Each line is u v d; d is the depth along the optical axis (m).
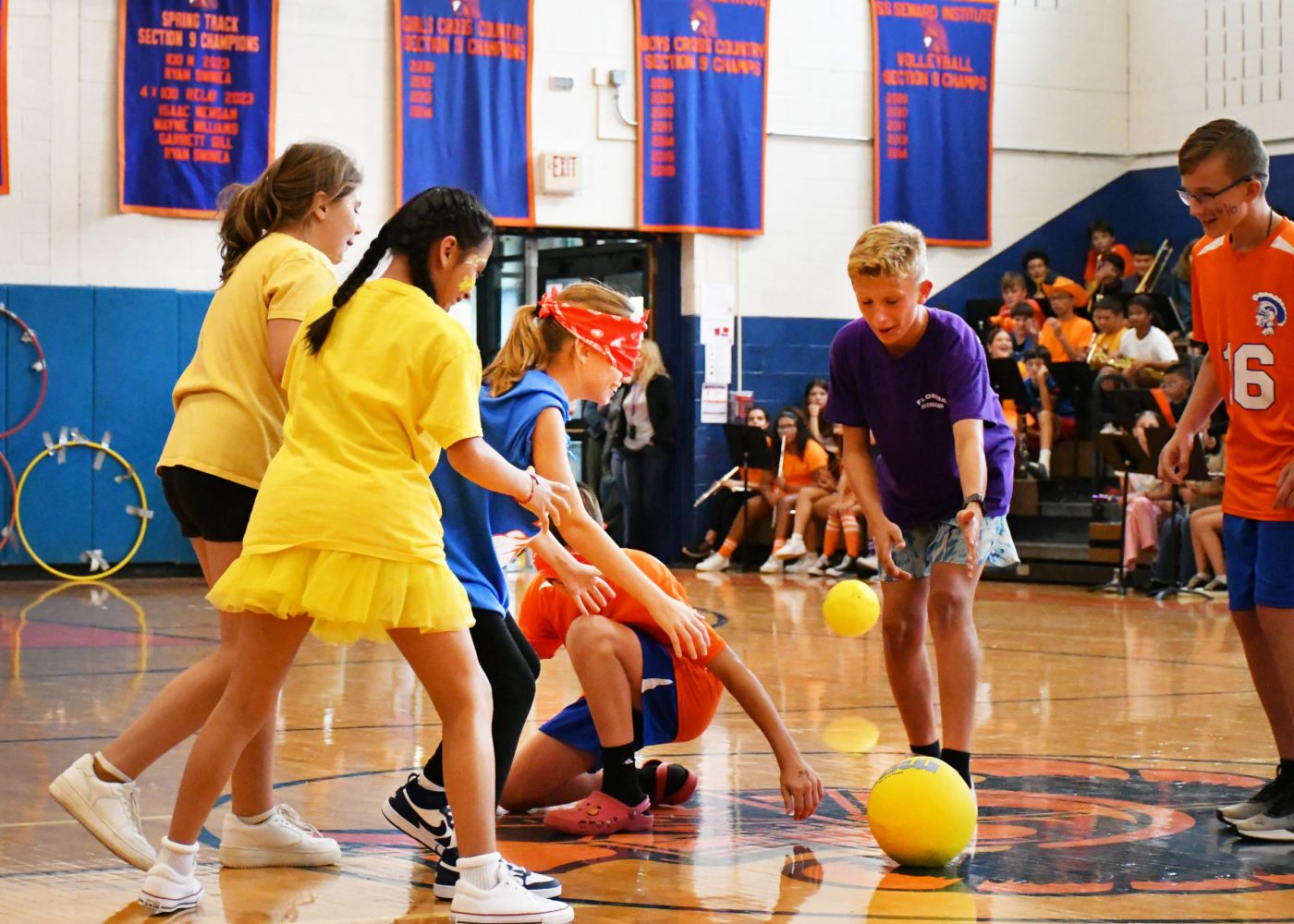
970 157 17.00
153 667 8.03
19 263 13.94
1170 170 17.31
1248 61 16.56
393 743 5.82
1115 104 17.58
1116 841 4.27
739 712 6.67
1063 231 17.42
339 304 3.53
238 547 3.98
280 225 4.13
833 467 15.41
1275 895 3.70
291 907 3.57
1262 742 5.96
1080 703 7.00
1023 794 4.93
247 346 3.99
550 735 4.65
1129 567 13.31
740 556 15.89
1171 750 5.77
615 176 15.90
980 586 14.12
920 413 4.70
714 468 16.17
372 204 15.07
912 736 4.96
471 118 15.30
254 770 3.95
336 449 3.43
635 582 3.91
